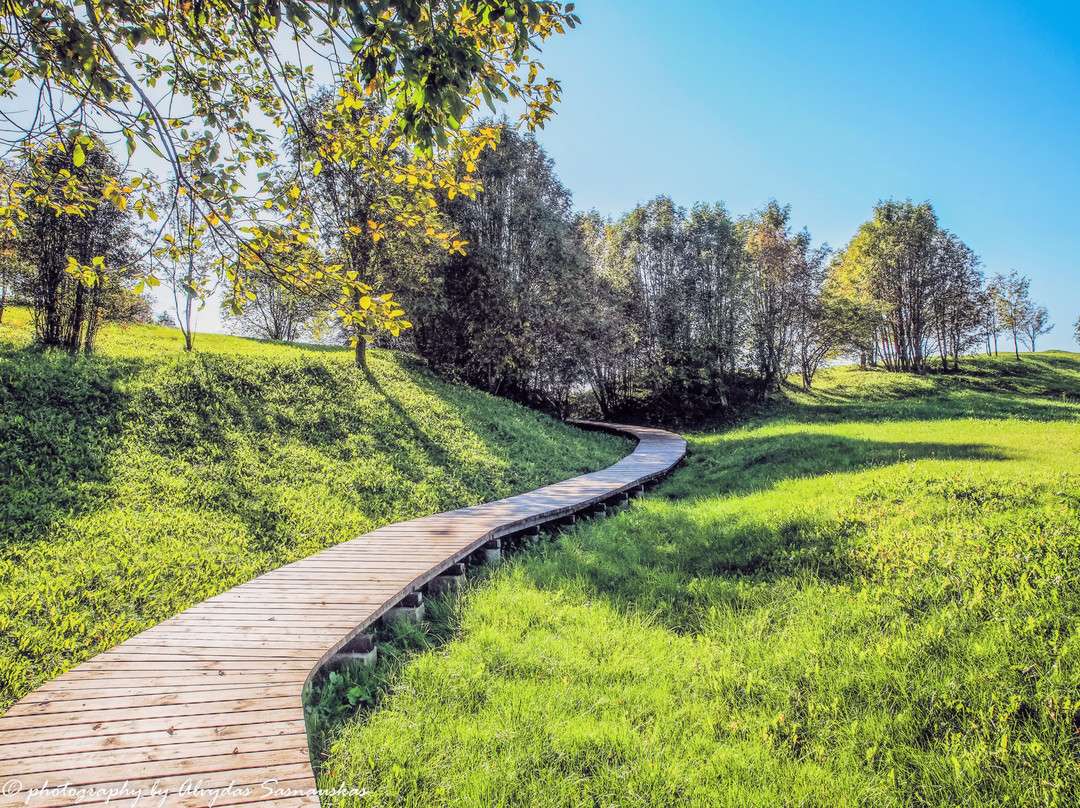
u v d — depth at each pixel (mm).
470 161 4379
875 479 9602
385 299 3996
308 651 4609
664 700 4418
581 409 37406
